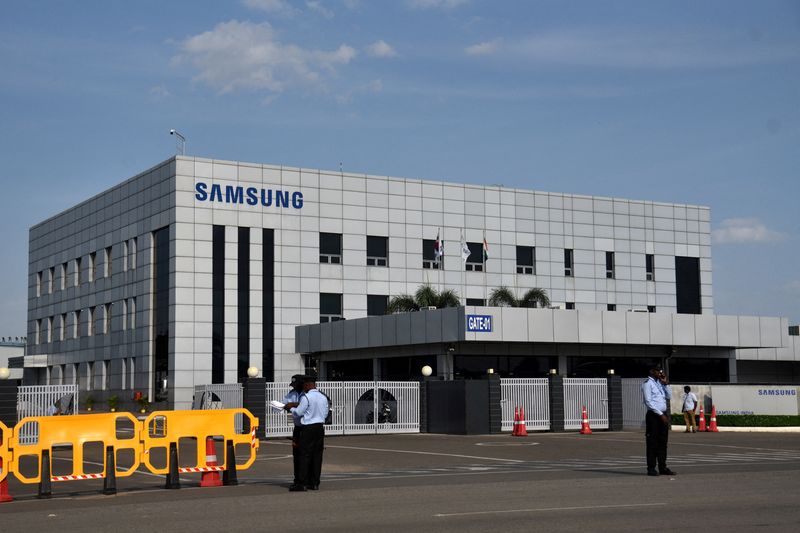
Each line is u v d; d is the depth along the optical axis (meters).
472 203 64.38
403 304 55.56
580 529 11.73
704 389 40.66
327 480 19.61
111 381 62.53
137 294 59.53
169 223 56.41
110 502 16.36
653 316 49.25
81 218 67.69
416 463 24.22
